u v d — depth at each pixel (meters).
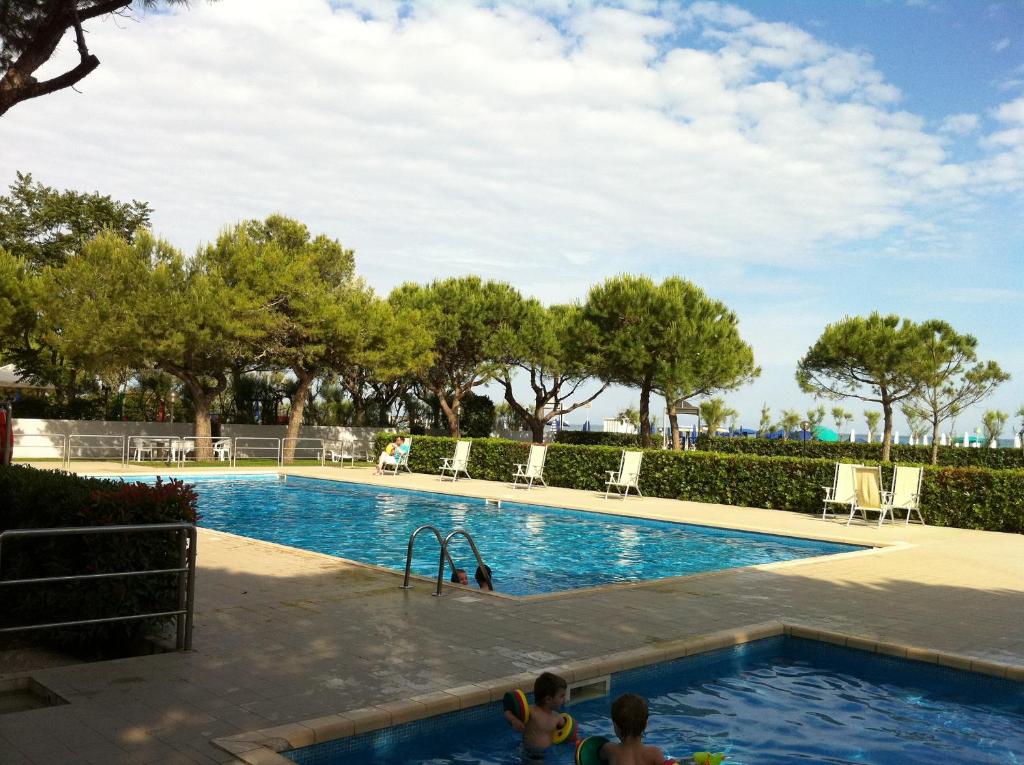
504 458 22.81
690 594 8.41
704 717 5.30
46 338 25.17
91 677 5.17
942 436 32.06
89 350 23.44
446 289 33.69
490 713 5.04
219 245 26.58
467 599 7.75
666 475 19.17
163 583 6.02
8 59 6.23
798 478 17.17
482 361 34.66
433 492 19.75
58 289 23.97
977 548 12.43
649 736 4.95
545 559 12.18
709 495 18.42
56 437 28.20
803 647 6.98
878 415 37.00
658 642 6.35
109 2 5.95
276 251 26.67
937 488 15.66
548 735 4.64
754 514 16.52
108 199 37.38
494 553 12.62
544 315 34.56
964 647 6.48
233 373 29.94
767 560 12.23
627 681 5.86
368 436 35.94
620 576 10.94
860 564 10.72
